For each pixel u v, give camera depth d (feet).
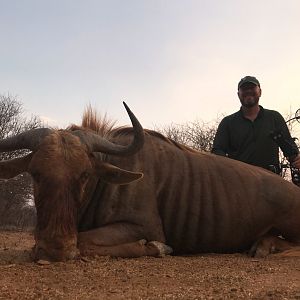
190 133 22.40
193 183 6.51
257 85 8.52
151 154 6.47
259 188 6.73
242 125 8.55
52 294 3.53
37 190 5.09
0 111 21.04
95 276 4.26
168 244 6.44
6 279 4.04
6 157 16.17
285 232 6.85
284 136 8.50
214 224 6.50
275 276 4.39
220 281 4.14
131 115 5.60
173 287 3.89
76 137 5.44
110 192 6.01
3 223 19.58
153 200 6.18
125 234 5.81
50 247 4.90
